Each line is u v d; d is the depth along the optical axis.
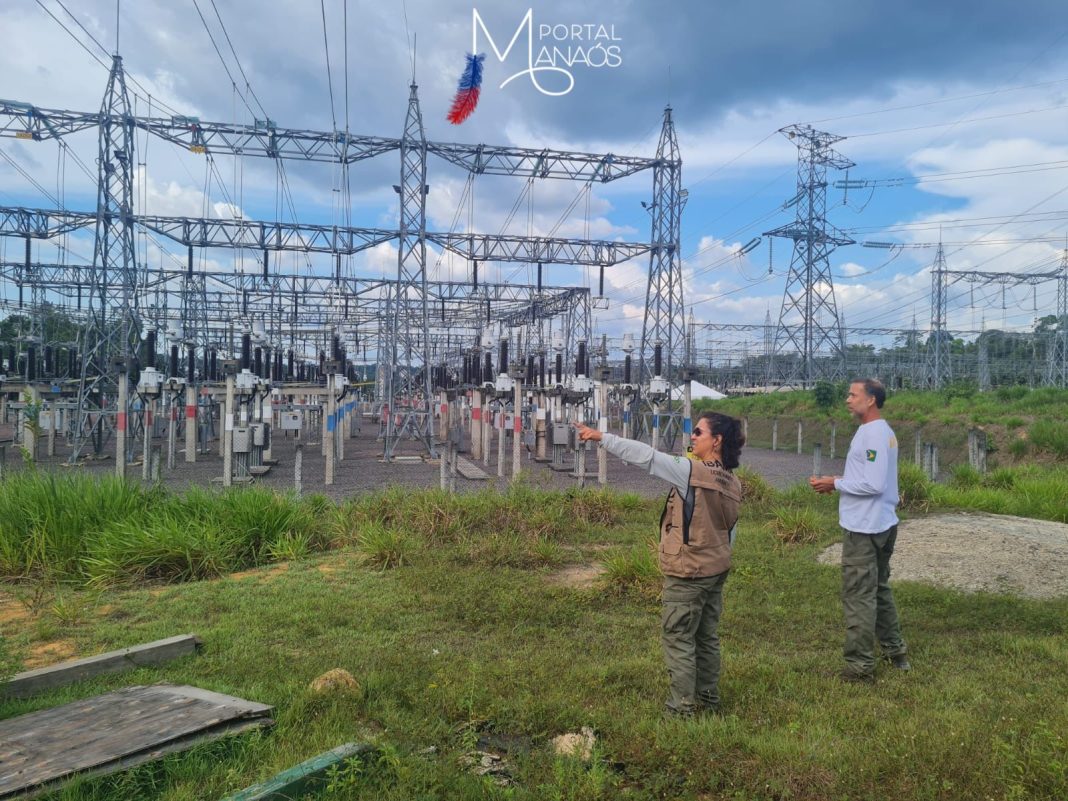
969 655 5.58
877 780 3.58
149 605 6.88
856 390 5.23
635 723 4.20
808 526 9.96
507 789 3.55
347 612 6.59
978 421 24.36
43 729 3.85
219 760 3.75
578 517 10.87
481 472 19.56
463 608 6.67
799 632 6.16
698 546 4.26
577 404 22.27
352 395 31.03
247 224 26.92
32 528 8.36
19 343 31.33
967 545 8.52
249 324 21.50
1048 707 4.38
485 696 4.54
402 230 22.25
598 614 6.63
